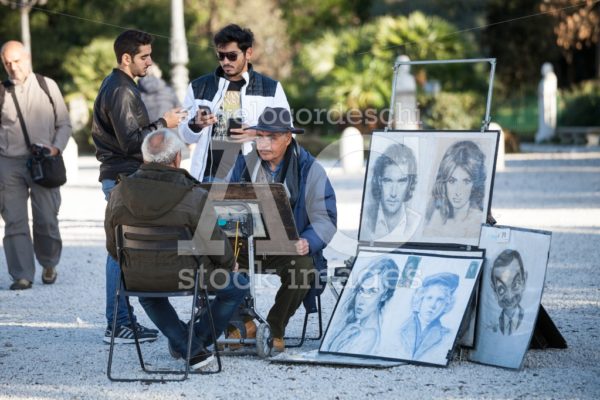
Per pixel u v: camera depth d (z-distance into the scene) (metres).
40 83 19.55
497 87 86.06
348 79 65.38
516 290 13.02
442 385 11.98
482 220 13.77
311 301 14.17
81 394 11.90
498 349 12.95
